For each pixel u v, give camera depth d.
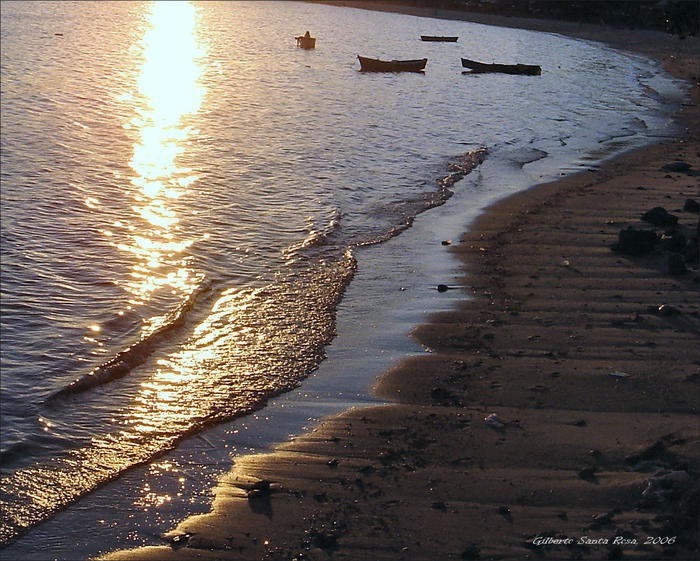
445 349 12.34
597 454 9.27
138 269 15.91
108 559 7.94
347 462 9.45
